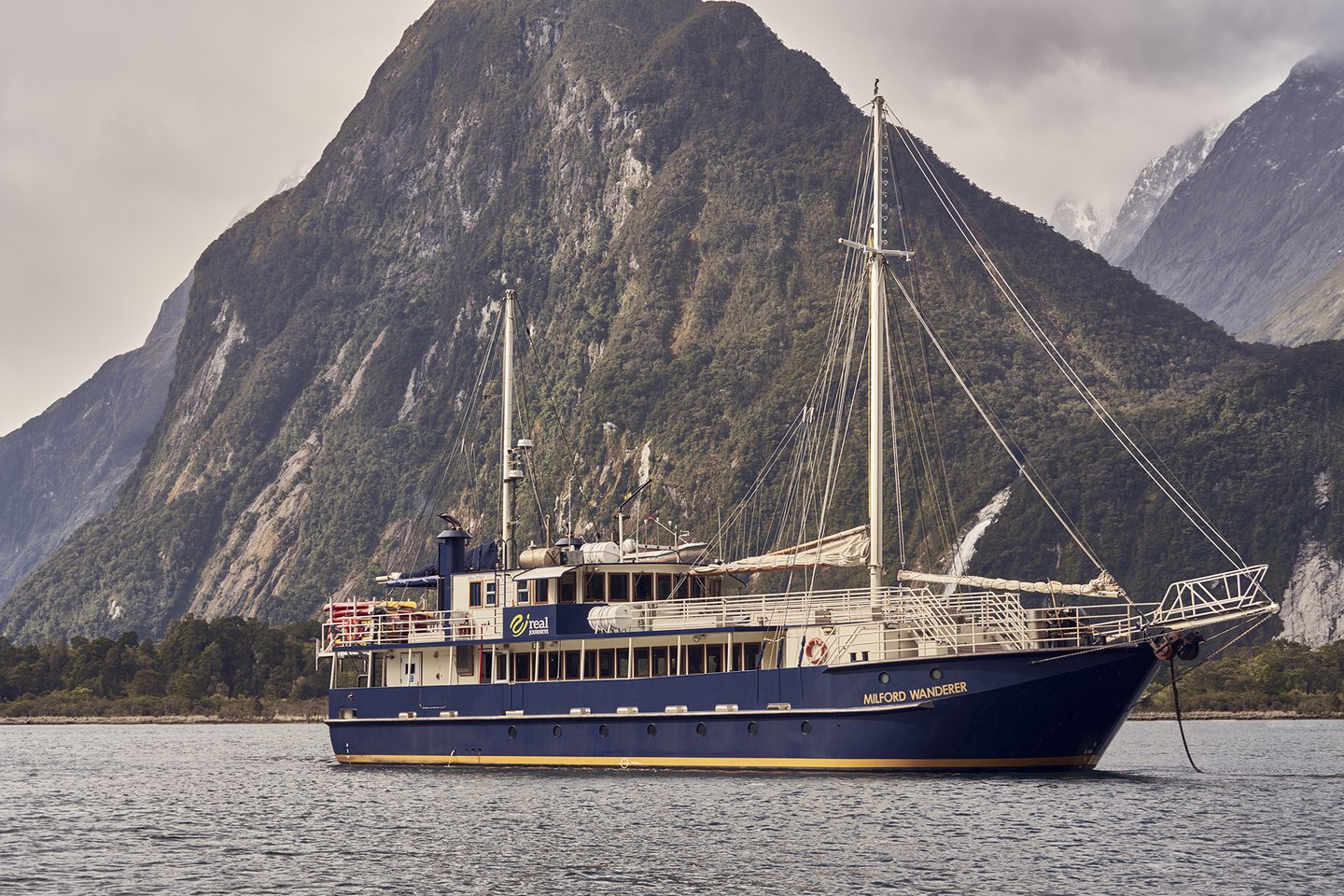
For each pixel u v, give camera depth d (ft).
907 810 195.93
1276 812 204.54
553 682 230.68
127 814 230.48
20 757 372.58
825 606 217.77
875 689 207.62
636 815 198.39
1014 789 210.38
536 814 202.08
